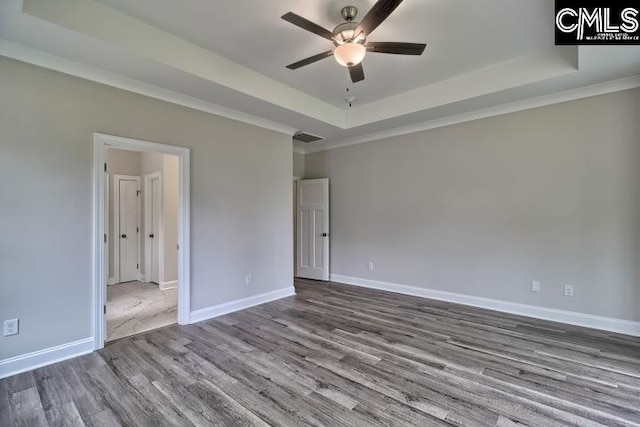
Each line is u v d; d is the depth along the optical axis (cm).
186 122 355
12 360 246
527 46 298
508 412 197
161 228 517
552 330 330
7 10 200
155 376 242
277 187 465
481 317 372
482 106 384
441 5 236
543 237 365
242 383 232
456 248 430
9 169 246
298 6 237
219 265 389
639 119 311
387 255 502
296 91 396
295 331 332
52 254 266
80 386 229
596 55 267
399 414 196
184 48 286
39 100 259
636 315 315
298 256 608
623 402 206
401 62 327
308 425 187
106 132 294
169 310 407
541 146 364
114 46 244
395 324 351
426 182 457
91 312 285
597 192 333
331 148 576
